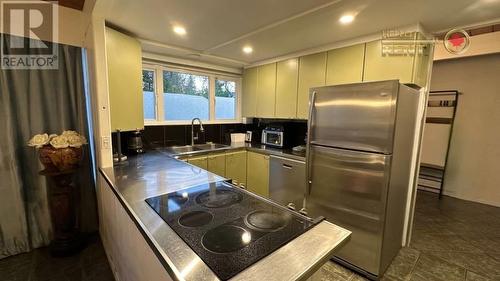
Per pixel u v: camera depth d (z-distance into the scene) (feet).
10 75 6.19
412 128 6.79
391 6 5.32
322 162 6.95
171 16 5.91
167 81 10.31
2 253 6.47
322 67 8.61
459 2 5.10
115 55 6.36
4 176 6.33
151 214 3.69
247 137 12.47
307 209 7.47
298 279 2.33
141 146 8.64
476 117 11.53
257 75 11.44
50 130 6.90
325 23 6.33
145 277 3.44
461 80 11.82
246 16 5.89
